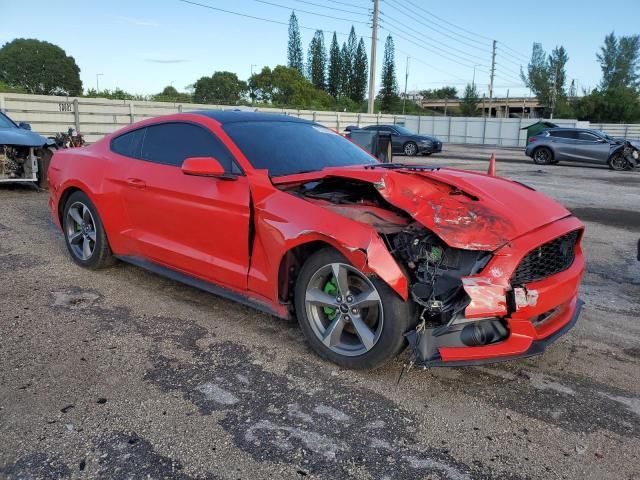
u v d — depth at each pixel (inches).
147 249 170.6
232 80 2480.3
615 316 170.4
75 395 113.6
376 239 113.7
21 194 362.9
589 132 770.8
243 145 152.4
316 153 162.7
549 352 141.3
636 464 96.4
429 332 114.0
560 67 3612.2
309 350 137.2
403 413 110.3
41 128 715.4
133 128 185.5
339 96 3533.5
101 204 182.5
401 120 1721.2
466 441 101.8
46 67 2679.6
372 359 120.4
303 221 124.5
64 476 89.0
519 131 1638.8
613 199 436.8
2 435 99.3
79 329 146.9
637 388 123.7
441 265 115.9
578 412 112.9
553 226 124.0
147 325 150.9
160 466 92.1
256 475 90.7
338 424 105.8
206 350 136.2
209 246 151.1
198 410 109.3
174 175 160.4
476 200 124.6
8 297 169.2
